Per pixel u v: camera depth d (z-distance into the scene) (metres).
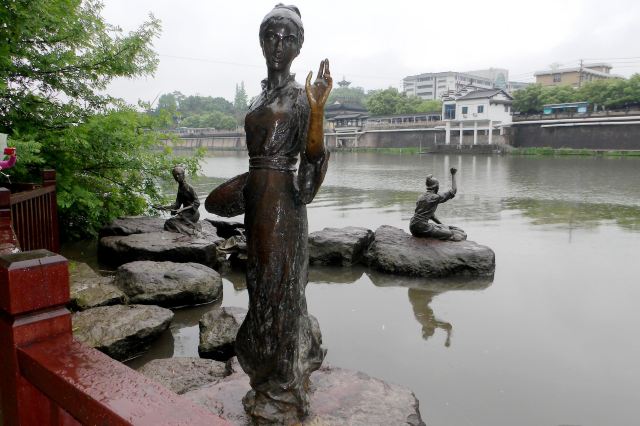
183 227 10.38
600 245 11.63
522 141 59.88
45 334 1.92
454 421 4.58
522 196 20.78
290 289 3.38
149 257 9.09
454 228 10.48
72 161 10.21
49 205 7.70
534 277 9.07
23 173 8.99
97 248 10.84
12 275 1.83
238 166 42.53
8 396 1.98
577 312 7.29
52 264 1.93
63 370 1.69
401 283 8.84
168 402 1.50
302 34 3.45
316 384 4.20
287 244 3.37
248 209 3.45
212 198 3.63
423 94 105.25
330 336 6.50
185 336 6.62
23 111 9.45
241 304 7.82
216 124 91.50
